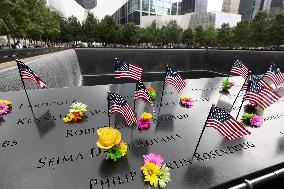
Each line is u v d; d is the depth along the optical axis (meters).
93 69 40.75
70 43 76.25
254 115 6.08
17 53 17.28
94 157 4.18
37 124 5.26
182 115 6.22
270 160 4.44
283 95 8.75
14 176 3.65
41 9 42.56
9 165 3.89
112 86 8.27
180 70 47.28
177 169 4.00
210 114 4.29
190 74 45.34
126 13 133.88
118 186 3.53
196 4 153.50
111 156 4.00
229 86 8.69
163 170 3.75
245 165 4.25
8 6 23.47
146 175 3.63
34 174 3.70
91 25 61.25
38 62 15.23
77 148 4.42
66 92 7.37
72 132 4.99
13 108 6.02
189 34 76.62
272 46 60.62
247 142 5.06
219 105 7.18
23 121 5.38
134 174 3.79
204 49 49.00
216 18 107.56
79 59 40.12
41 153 4.23
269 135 5.45
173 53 46.00
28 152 4.25
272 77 8.12
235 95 8.28
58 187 3.46
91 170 3.84
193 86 9.09
